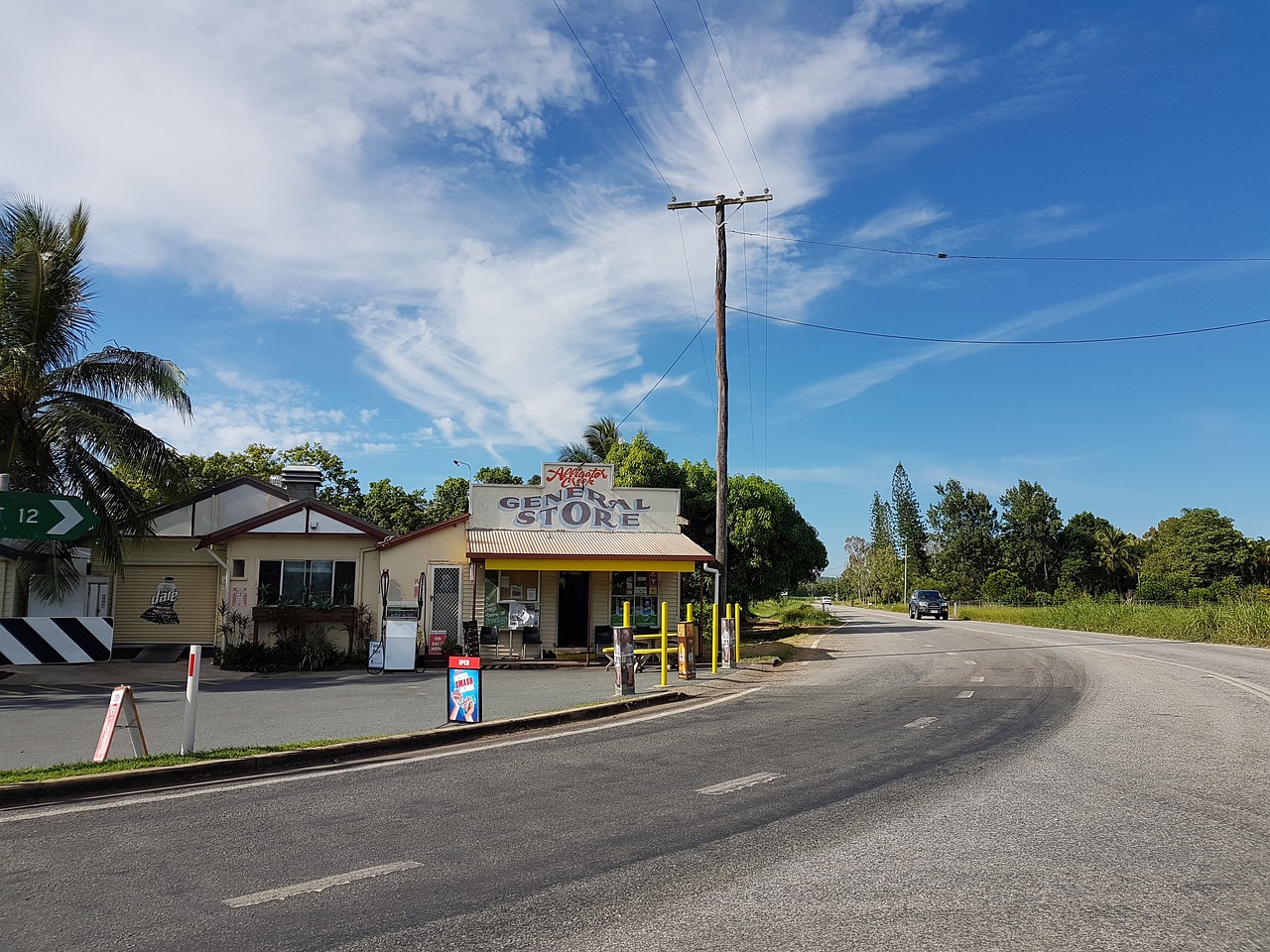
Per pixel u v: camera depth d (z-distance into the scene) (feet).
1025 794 25.54
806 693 51.13
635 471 108.68
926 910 16.46
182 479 75.31
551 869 18.86
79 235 73.41
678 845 20.65
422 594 75.87
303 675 64.54
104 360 72.49
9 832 21.75
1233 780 27.14
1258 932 15.35
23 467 68.44
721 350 77.15
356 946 14.84
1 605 66.33
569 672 67.05
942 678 57.77
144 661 73.26
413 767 30.12
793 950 14.67
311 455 146.00
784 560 117.29
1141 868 18.92
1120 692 48.47
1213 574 266.77
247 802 24.84
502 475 148.66
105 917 16.11
